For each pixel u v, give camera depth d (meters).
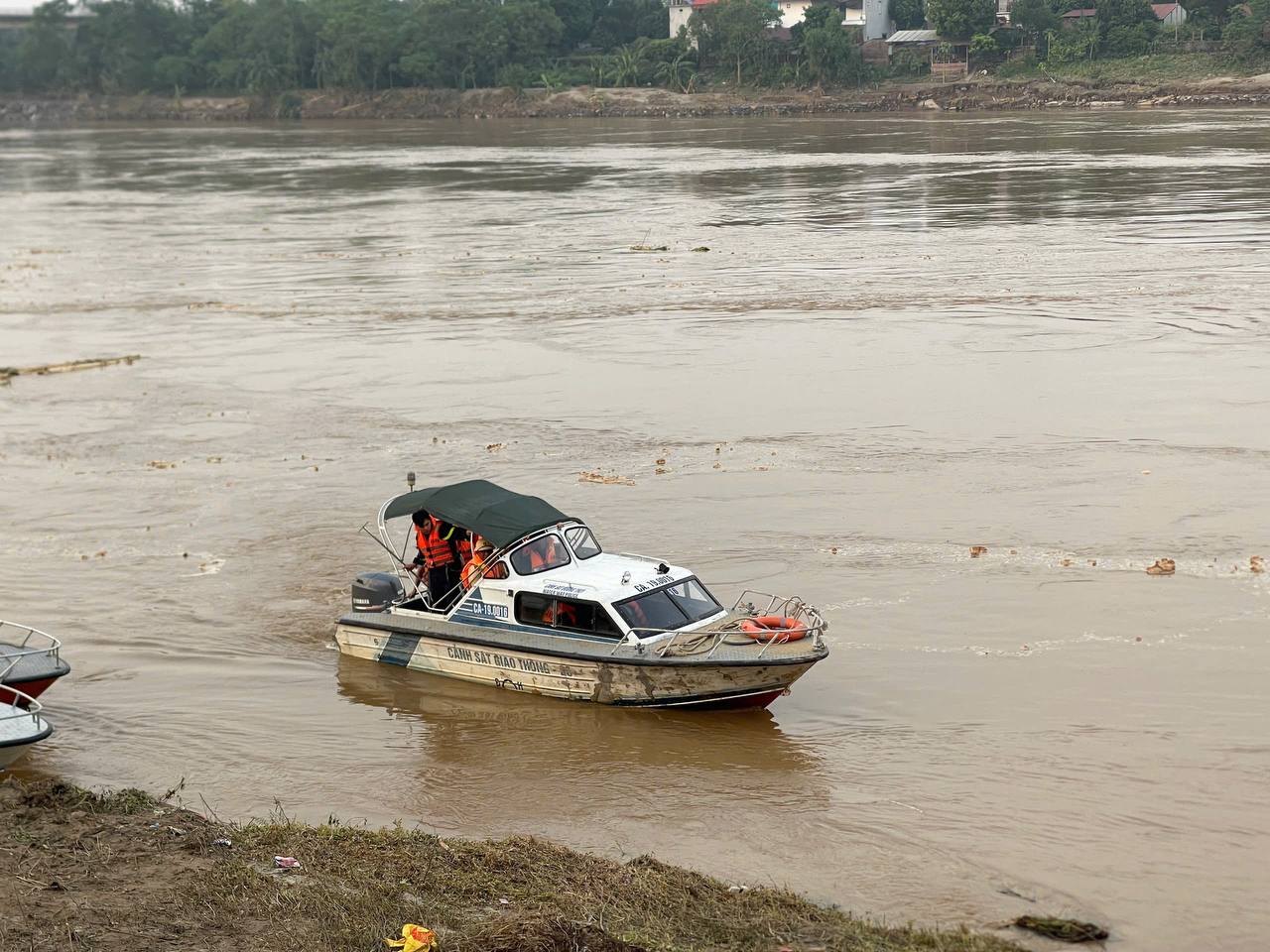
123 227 76.31
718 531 23.56
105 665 19.00
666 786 15.28
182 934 10.98
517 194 87.38
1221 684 17.23
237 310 47.25
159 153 151.00
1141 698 16.94
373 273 55.12
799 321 41.44
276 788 15.37
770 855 13.62
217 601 21.38
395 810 14.82
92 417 33.03
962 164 96.00
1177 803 14.42
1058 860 13.36
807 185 85.06
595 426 30.67
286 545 23.73
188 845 12.88
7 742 14.90
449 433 30.50
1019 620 19.45
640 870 12.89
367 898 11.77
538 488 26.19
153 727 17.08
